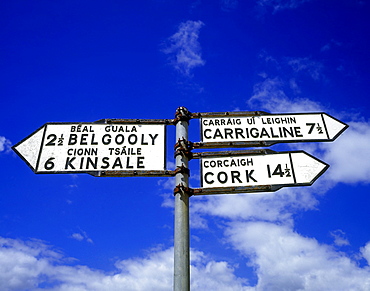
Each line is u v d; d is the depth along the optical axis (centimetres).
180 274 402
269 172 494
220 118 551
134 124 533
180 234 430
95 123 534
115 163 498
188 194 469
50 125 532
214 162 504
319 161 504
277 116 561
